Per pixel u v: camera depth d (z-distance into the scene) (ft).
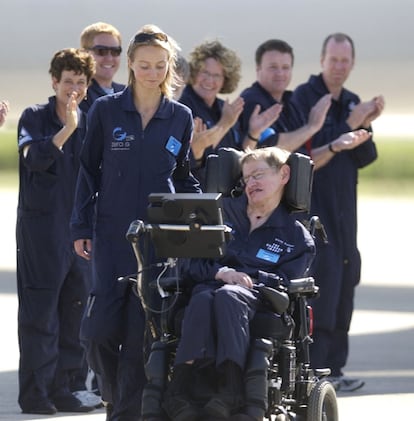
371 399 96.94
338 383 100.94
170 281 71.67
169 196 69.10
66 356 91.97
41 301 89.76
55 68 88.69
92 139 77.25
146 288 70.54
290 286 71.31
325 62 107.76
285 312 70.23
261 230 73.97
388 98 195.21
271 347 67.46
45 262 89.51
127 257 75.77
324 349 103.19
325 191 104.42
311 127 101.81
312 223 77.10
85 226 77.46
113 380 77.46
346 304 106.01
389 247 221.46
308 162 74.84
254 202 73.72
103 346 76.38
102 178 76.95
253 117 100.07
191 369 67.46
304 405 73.36
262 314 69.41
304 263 73.36
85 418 88.84
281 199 74.84
